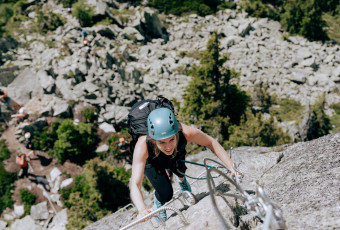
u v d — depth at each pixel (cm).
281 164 454
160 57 4759
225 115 3509
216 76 3397
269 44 5431
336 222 245
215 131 2986
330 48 5419
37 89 3156
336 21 6412
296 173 391
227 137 3128
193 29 5616
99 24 4809
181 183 386
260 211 206
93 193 2342
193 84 3250
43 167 2634
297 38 5597
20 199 2406
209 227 277
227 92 3484
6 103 2908
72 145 2678
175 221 328
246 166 471
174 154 301
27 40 4272
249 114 2973
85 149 2777
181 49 5231
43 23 4519
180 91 4116
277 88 4553
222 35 5606
